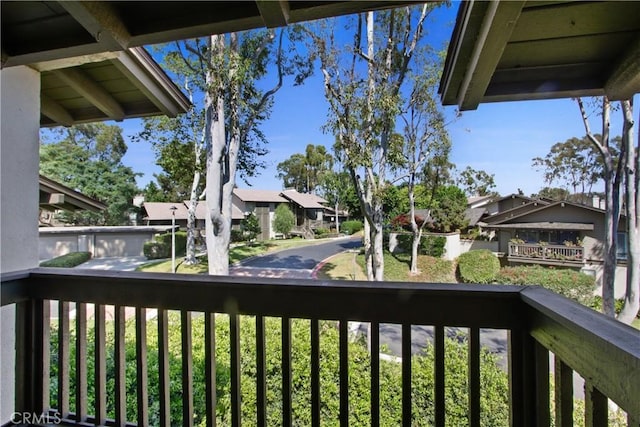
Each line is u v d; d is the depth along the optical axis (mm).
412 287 1099
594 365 654
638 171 9484
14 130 1587
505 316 1044
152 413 2260
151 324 3939
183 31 1118
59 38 1221
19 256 1599
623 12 1053
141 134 10430
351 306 1154
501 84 1417
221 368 2721
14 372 1515
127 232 17219
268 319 3594
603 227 11570
